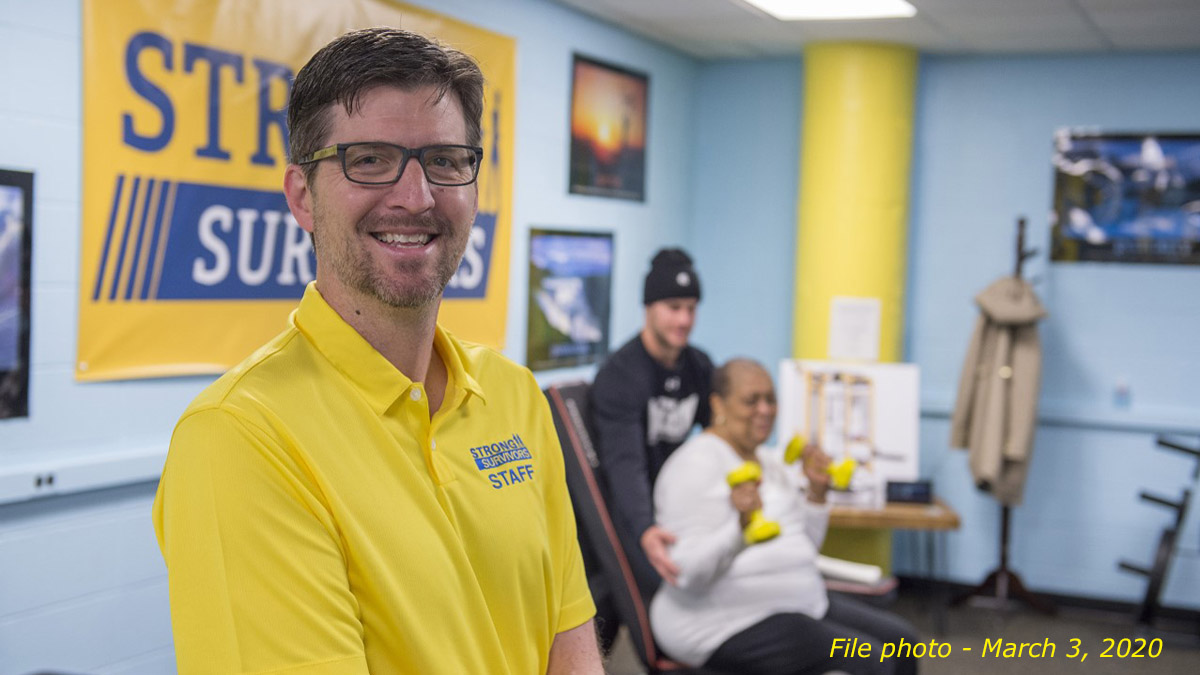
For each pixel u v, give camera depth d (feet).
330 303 3.53
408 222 3.37
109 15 8.98
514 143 14.12
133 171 9.27
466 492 3.59
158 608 9.84
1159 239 16.70
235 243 10.27
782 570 9.58
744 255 18.80
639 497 9.86
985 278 17.49
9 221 8.41
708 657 9.31
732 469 9.70
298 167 3.55
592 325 16.25
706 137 19.02
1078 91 16.98
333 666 3.02
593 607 4.30
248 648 2.99
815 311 17.10
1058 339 17.19
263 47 10.41
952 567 17.69
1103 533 16.93
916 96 17.47
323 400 3.35
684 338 10.89
